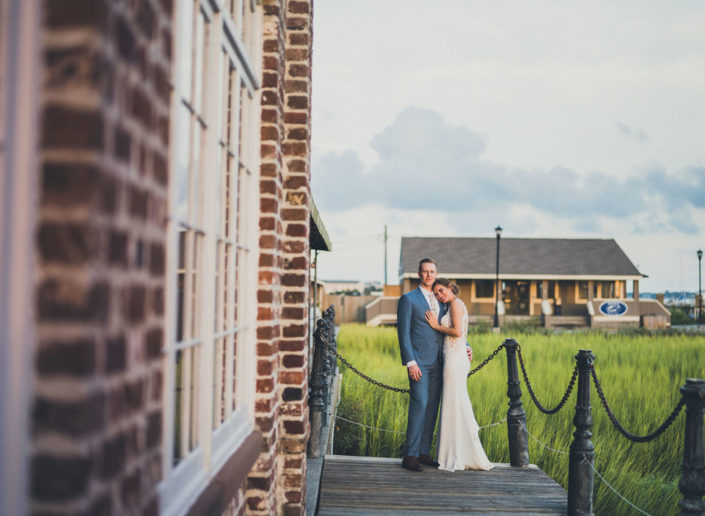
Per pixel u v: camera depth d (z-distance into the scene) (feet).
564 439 24.66
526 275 119.55
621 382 36.17
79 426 3.55
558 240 132.26
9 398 3.56
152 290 4.73
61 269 3.58
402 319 19.13
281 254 13.50
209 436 7.62
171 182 5.85
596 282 124.47
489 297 124.06
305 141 13.99
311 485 16.12
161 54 4.89
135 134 4.29
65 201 3.60
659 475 21.54
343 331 77.15
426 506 15.87
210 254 7.69
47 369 3.56
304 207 13.97
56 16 3.65
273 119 11.53
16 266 3.61
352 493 16.78
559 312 122.93
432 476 18.42
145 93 4.50
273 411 11.38
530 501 16.35
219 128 8.36
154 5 4.70
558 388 33.55
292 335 13.69
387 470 18.97
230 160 9.41
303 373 13.71
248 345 10.86
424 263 19.35
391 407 28.96
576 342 62.49
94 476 3.67
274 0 11.69
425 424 19.70
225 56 8.75
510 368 20.13
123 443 4.16
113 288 3.92
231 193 9.45
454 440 18.97
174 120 5.91
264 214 11.44
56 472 3.54
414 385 19.10
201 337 7.55
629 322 114.83
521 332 82.99
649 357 49.70
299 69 14.05
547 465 22.33
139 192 4.38
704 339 68.28
